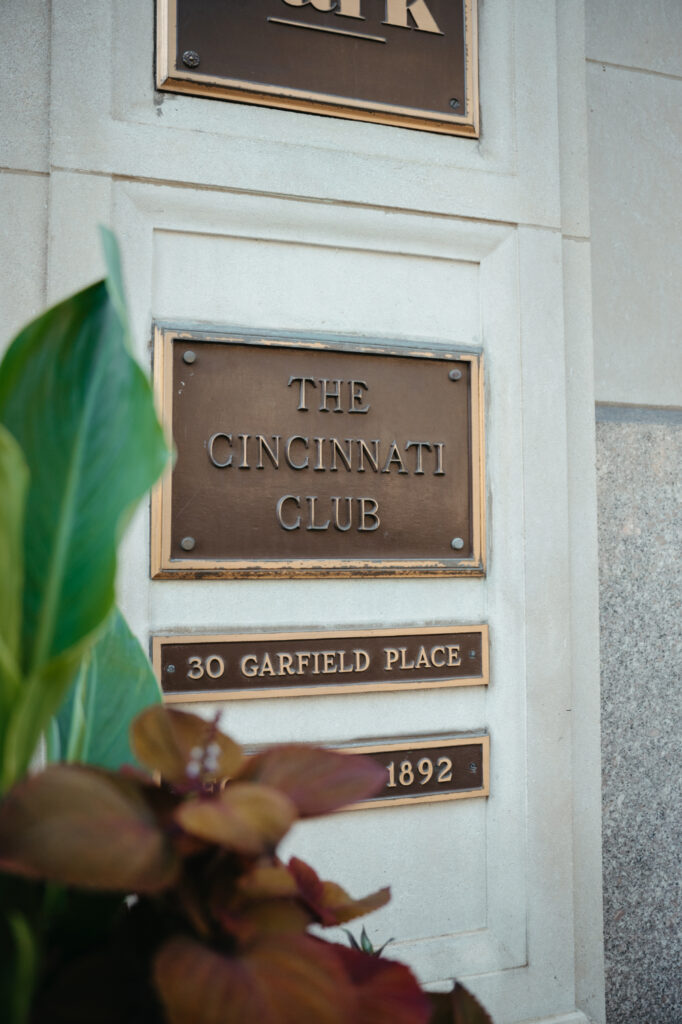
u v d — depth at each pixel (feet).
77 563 2.23
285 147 6.33
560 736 6.91
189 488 6.03
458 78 6.84
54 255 5.71
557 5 7.36
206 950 2.11
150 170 5.97
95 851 2.02
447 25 6.83
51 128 5.74
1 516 1.92
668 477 7.89
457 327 6.85
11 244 5.70
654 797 7.63
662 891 7.59
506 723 6.80
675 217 8.00
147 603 5.92
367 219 6.55
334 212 6.46
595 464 7.43
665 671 7.75
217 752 2.41
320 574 6.30
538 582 6.89
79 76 5.82
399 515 6.57
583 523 7.26
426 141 6.77
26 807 2.05
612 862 7.44
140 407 2.16
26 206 5.74
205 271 6.20
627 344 7.83
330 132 6.48
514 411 6.91
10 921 2.08
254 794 2.27
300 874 2.83
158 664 5.91
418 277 6.77
